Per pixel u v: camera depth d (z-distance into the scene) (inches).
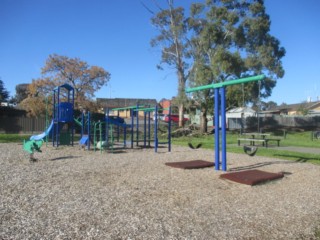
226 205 203.3
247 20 1193.4
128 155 482.9
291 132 1307.8
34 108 1264.8
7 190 234.8
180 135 1135.6
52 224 163.0
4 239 143.3
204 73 1114.7
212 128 1354.6
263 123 1544.0
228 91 1073.5
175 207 196.5
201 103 1166.3
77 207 192.7
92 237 147.6
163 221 170.7
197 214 183.8
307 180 288.8
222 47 1137.4
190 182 270.7
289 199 221.1
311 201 217.0
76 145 669.3
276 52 1224.2
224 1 1197.7
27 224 162.6
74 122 677.3
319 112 2190.0
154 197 219.0
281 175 294.7
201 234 154.3
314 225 170.7
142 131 1211.9
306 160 432.5
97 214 180.2
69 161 404.5
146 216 178.2
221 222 171.6
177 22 1341.0
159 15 1352.1
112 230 156.5
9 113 1450.5
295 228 165.8
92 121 639.8
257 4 1197.1
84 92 1298.0
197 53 1255.5
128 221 169.6
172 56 1393.9
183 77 1355.8
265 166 372.2
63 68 1282.0
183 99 1195.3
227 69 1066.1
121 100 2628.0
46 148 589.6
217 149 340.8
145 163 386.3
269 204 207.9
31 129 1274.6
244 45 1220.5
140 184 260.1
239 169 347.9
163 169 338.6
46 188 242.8
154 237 149.3
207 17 1213.7
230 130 1374.3
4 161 400.5
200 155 488.7
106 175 300.8
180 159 433.1
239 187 255.9
